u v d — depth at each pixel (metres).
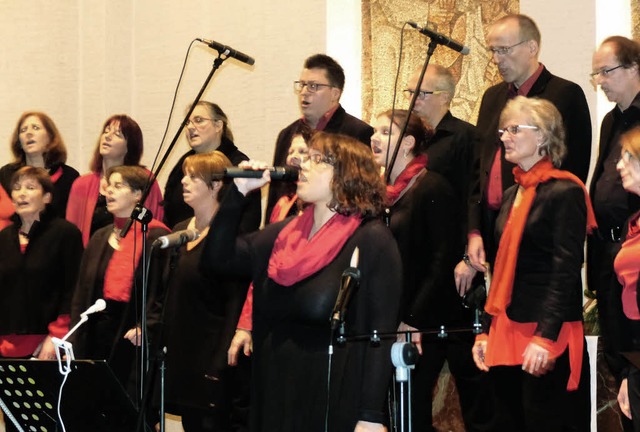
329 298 3.83
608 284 4.87
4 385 4.30
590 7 6.29
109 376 4.08
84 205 6.83
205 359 5.43
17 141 7.15
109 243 5.92
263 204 7.40
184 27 8.23
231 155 6.51
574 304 4.53
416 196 5.15
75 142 8.64
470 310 5.29
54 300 6.25
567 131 5.23
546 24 6.45
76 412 4.29
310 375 3.83
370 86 7.45
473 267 5.22
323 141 4.03
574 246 4.51
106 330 5.78
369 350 3.80
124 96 8.48
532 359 4.43
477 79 6.96
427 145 5.68
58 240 6.29
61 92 8.65
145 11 8.43
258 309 4.01
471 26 7.01
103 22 8.62
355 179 3.97
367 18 7.48
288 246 3.97
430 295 5.12
